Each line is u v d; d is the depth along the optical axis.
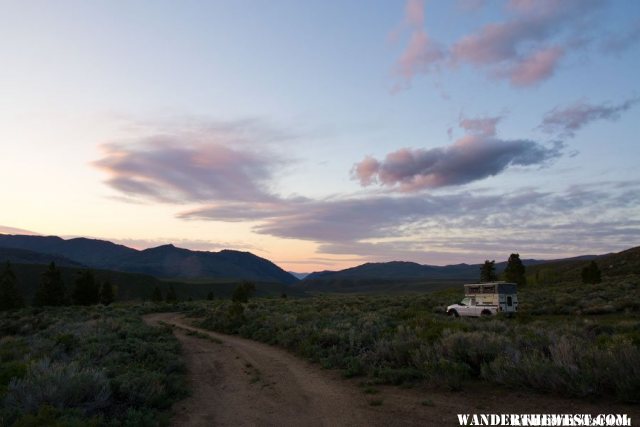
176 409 10.66
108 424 8.46
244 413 10.23
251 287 55.25
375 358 14.48
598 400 8.73
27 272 148.62
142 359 15.49
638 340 11.21
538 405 8.88
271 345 22.19
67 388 9.45
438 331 16.09
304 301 56.66
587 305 31.23
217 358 18.66
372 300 50.38
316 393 11.79
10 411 8.30
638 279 56.31
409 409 9.56
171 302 68.12
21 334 33.00
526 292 51.94
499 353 11.48
